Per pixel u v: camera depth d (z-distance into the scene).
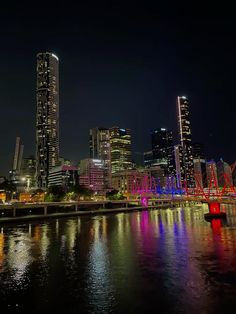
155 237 91.38
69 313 34.88
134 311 34.94
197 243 77.00
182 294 39.56
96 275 49.62
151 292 40.66
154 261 58.06
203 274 48.16
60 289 42.91
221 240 80.19
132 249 71.50
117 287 43.12
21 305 37.31
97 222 152.00
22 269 54.41
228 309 34.62
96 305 36.88
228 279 45.16
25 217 163.00
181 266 53.62
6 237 97.12
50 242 85.25
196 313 33.94
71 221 160.50
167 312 34.38
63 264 57.75
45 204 196.38
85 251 70.50
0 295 40.84
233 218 146.62
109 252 68.50
